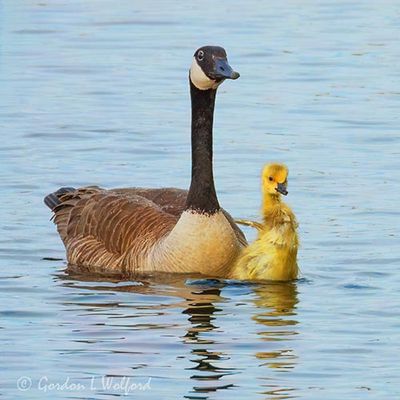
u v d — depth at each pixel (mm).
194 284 15945
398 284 15914
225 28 33812
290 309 14883
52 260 17250
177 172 21484
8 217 19062
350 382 12625
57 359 13219
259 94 27125
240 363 13117
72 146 23141
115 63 29984
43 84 28016
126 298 15344
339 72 29047
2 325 14297
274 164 16312
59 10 36438
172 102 26484
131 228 16875
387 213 19078
